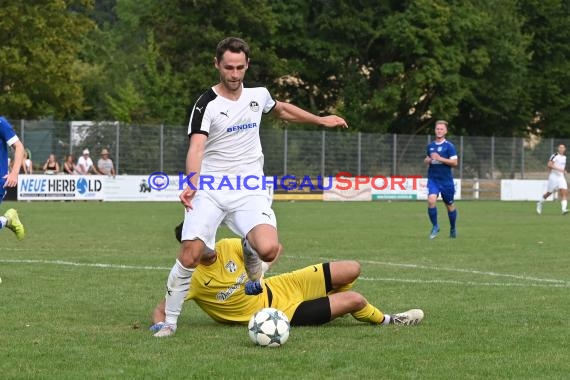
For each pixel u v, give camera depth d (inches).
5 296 1023.0
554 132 6806.1
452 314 925.8
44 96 5364.2
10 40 5152.6
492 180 4849.9
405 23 5743.1
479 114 6461.6
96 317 894.4
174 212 3019.2
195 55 5629.9
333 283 856.3
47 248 1657.2
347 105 6033.5
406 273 1309.1
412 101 5792.3
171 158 4192.9
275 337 740.0
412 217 2874.0
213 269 837.2
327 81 6284.5
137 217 2701.8
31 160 3959.2
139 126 4131.4
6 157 1222.3
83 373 644.1
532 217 2960.1
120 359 691.4
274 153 4453.7
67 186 3828.7
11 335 789.2
